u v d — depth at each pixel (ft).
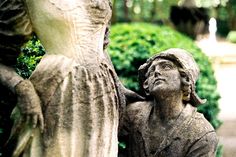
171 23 57.62
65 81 15.26
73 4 15.55
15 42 15.76
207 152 16.71
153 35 30.07
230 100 51.21
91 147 15.24
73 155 15.19
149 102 17.38
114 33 29.86
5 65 15.79
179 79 16.69
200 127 16.79
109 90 15.67
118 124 16.52
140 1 68.64
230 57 66.39
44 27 15.58
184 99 16.99
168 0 62.18
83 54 15.53
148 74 17.03
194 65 16.93
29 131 15.19
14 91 15.20
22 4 15.58
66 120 15.17
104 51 16.89
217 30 86.53
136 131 17.11
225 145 38.40
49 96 15.20
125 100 17.16
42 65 15.42
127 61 27.55
